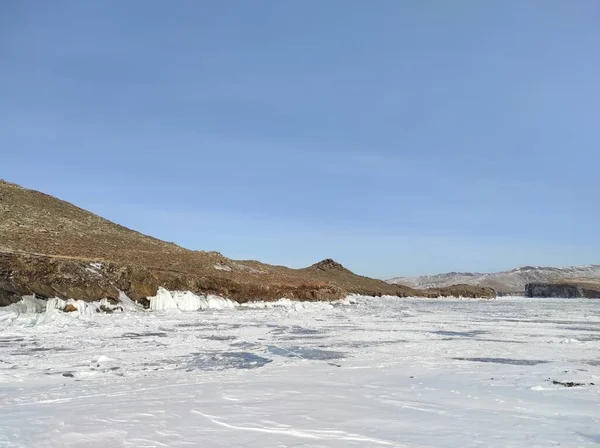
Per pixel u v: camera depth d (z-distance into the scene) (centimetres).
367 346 1703
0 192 5766
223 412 723
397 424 662
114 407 755
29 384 976
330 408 755
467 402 809
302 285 5838
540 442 582
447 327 2569
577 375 1106
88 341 1734
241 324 2600
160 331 2138
